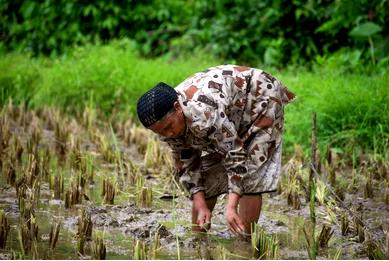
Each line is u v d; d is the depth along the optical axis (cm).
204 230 525
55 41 1320
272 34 1159
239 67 478
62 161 762
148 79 1006
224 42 1165
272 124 477
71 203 589
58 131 877
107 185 604
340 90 816
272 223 562
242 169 455
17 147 760
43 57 1272
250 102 472
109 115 994
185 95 448
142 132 869
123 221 553
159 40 1301
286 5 1141
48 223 539
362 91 805
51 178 646
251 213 496
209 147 472
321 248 504
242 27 1182
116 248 489
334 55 1004
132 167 696
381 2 965
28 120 963
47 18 1350
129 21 1323
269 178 481
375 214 597
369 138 773
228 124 448
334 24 1030
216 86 454
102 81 1022
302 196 644
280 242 514
